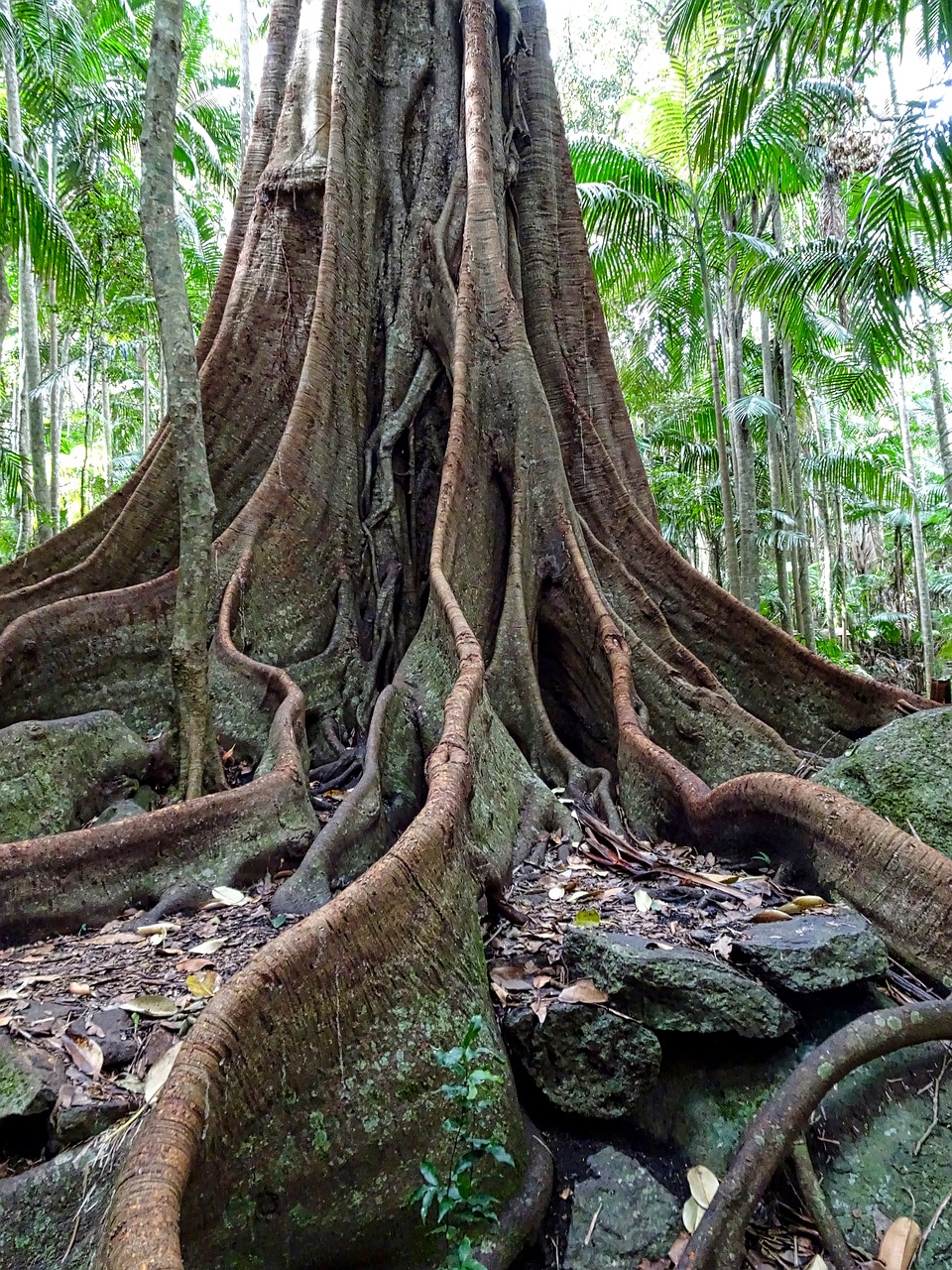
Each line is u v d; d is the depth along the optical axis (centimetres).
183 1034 299
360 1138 254
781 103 1155
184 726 480
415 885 315
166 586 639
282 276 809
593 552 705
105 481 2373
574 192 921
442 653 569
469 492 669
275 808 455
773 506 1800
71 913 384
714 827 453
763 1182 264
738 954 334
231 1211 224
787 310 1350
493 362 727
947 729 438
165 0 482
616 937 333
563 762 554
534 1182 276
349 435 745
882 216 824
